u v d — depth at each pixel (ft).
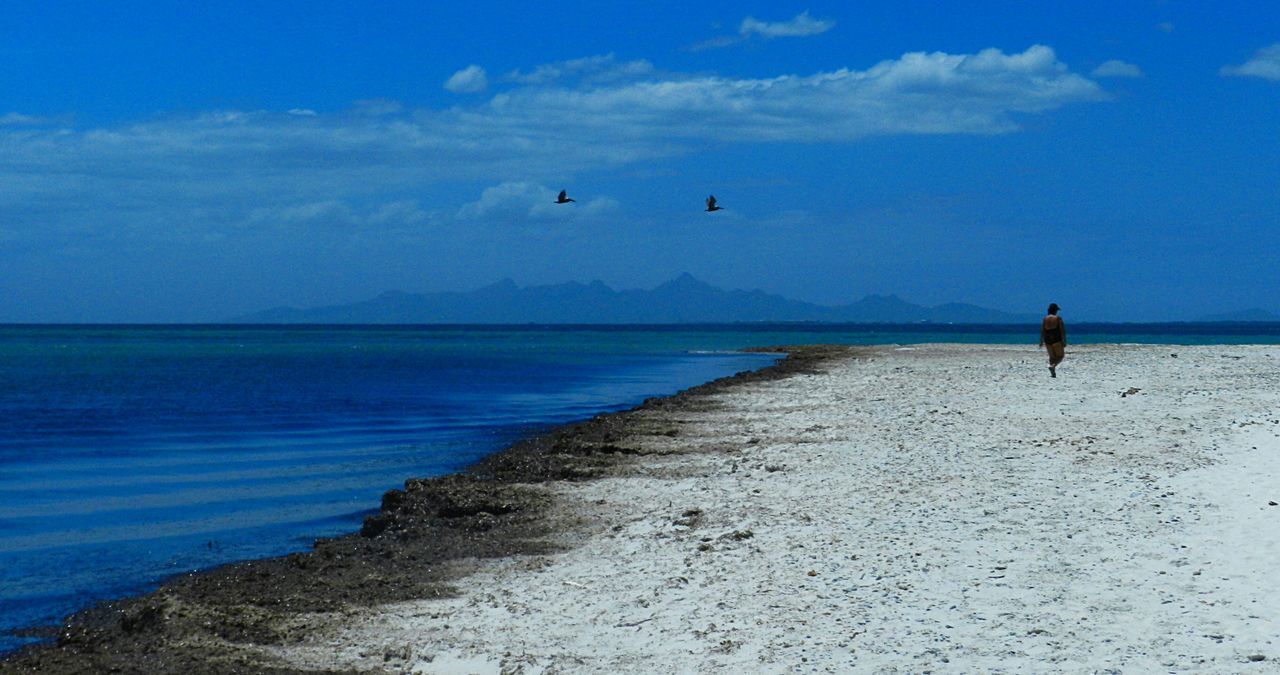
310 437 98.48
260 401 138.62
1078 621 31.35
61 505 64.44
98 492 68.90
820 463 63.72
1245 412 82.33
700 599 35.88
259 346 396.16
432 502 56.75
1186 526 42.63
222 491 69.26
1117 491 50.72
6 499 66.44
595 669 29.84
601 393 153.28
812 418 91.15
